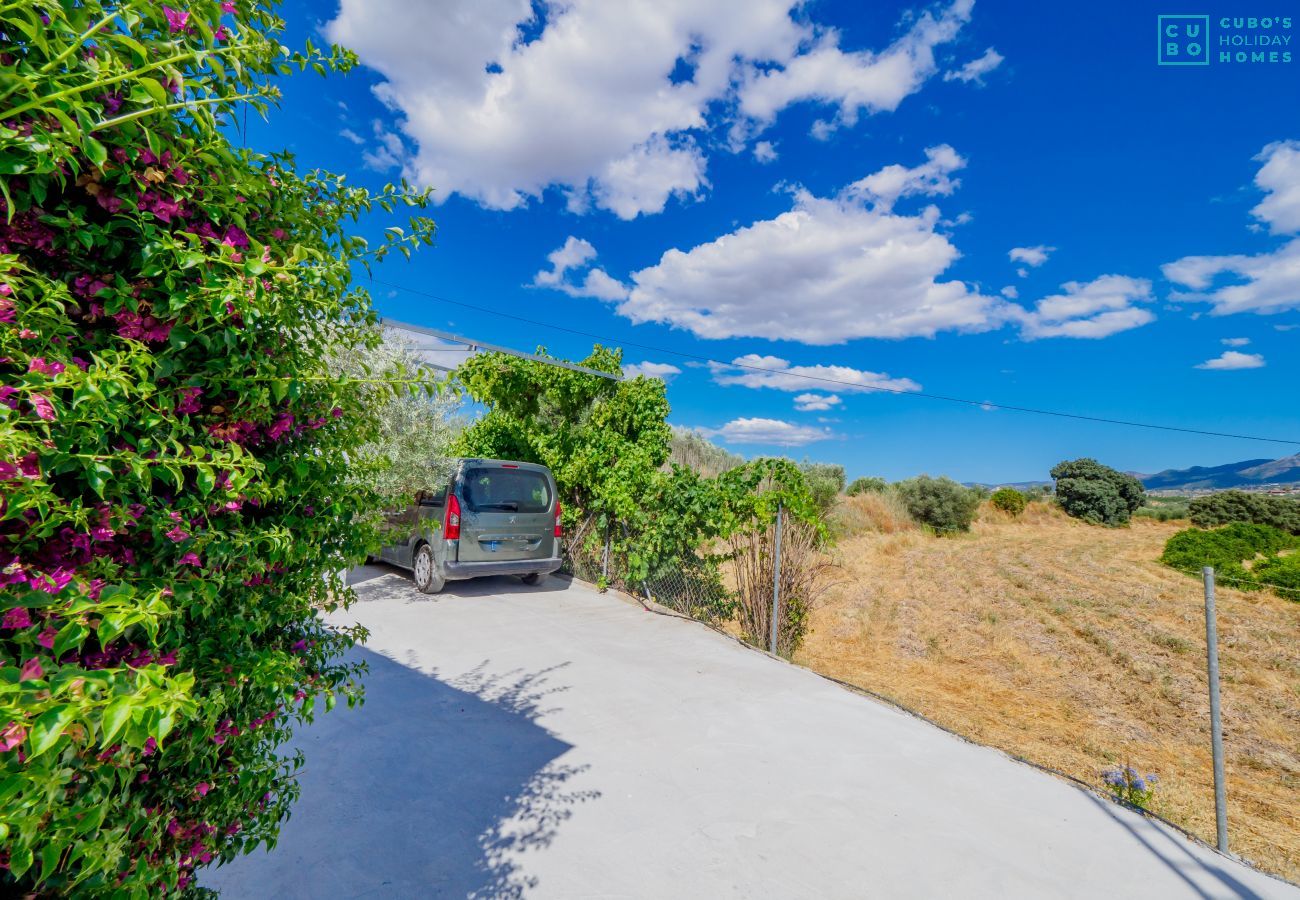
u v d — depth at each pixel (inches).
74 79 42.1
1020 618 384.2
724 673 216.8
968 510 893.2
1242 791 179.0
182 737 56.2
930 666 294.8
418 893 98.5
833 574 489.4
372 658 208.5
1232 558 569.9
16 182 43.9
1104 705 248.7
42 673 38.3
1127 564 611.5
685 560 312.5
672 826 121.8
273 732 74.4
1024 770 157.6
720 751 155.9
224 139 53.8
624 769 143.9
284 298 58.7
